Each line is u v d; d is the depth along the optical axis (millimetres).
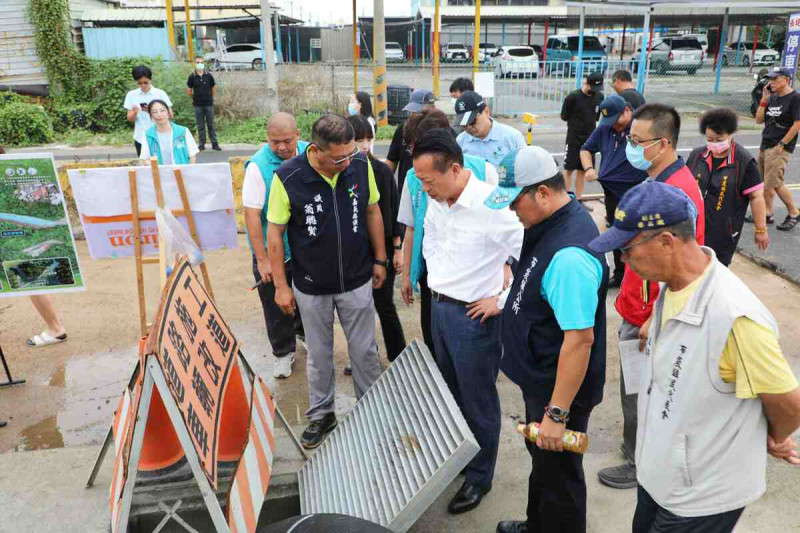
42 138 14828
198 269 6418
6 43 16594
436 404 2625
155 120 6109
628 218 1809
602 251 1875
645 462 2014
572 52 25984
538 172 2174
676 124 3053
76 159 7789
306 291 3410
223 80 16312
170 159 6242
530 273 2256
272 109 14945
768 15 20375
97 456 3406
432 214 2977
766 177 7145
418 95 4906
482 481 3043
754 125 14859
